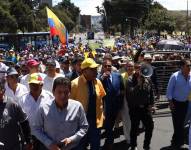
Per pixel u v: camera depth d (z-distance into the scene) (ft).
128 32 366.63
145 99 26.11
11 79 22.68
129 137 28.81
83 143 21.62
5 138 16.02
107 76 26.86
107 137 27.35
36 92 20.54
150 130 26.68
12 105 16.25
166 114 38.32
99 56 49.16
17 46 153.38
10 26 202.18
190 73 27.07
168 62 40.91
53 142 15.15
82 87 21.67
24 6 234.38
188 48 88.02
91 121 21.93
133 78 26.35
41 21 282.97
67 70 32.71
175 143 28.12
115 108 27.20
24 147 16.92
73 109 15.35
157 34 288.51
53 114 15.14
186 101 27.12
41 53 84.69
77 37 350.23
